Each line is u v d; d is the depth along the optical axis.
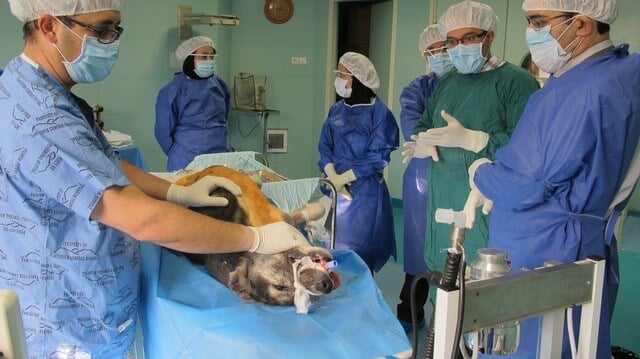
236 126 5.14
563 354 1.41
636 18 3.98
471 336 1.12
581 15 1.52
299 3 5.29
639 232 4.59
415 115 3.26
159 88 4.40
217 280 1.34
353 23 5.48
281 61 5.33
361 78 2.88
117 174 1.10
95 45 1.19
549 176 1.52
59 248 1.15
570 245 1.54
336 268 1.46
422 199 2.96
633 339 2.78
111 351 1.29
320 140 3.11
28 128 1.06
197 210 1.47
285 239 1.29
